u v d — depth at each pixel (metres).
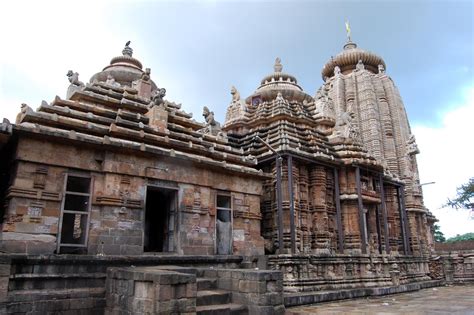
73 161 12.88
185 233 15.09
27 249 11.55
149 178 14.47
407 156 36.16
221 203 17.30
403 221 27.20
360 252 21.94
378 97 39.31
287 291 16.72
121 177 13.75
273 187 21.27
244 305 11.28
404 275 23.72
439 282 25.97
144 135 15.02
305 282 17.44
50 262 10.95
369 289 18.23
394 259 22.61
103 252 12.83
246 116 26.00
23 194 11.75
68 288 11.09
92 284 11.52
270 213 21.20
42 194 12.09
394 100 39.12
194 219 15.50
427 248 32.97
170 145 15.90
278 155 19.86
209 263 15.00
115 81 20.45
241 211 17.42
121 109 16.84
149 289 9.24
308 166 22.66
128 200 13.73
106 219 13.16
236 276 11.79
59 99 14.81
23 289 10.38
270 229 21.00
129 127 15.35
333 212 22.89
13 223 11.50
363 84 39.31
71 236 15.20
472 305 14.88
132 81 20.86
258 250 17.62
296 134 23.11
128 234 13.53
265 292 11.09
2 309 9.41
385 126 37.94
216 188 16.59
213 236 16.05
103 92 16.98
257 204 18.16
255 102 27.52
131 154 14.05
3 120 11.38
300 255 17.75
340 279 19.03
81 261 11.50
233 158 18.12
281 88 27.56
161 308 8.90
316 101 26.84
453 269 28.80
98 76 20.88
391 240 27.47
